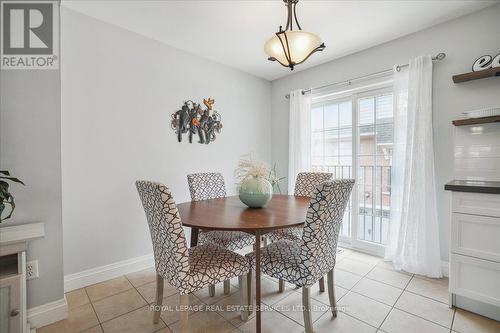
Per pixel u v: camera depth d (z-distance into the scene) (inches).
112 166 91.0
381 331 61.3
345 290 81.3
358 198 120.4
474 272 66.2
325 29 94.5
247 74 139.8
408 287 82.8
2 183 50.4
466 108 85.3
